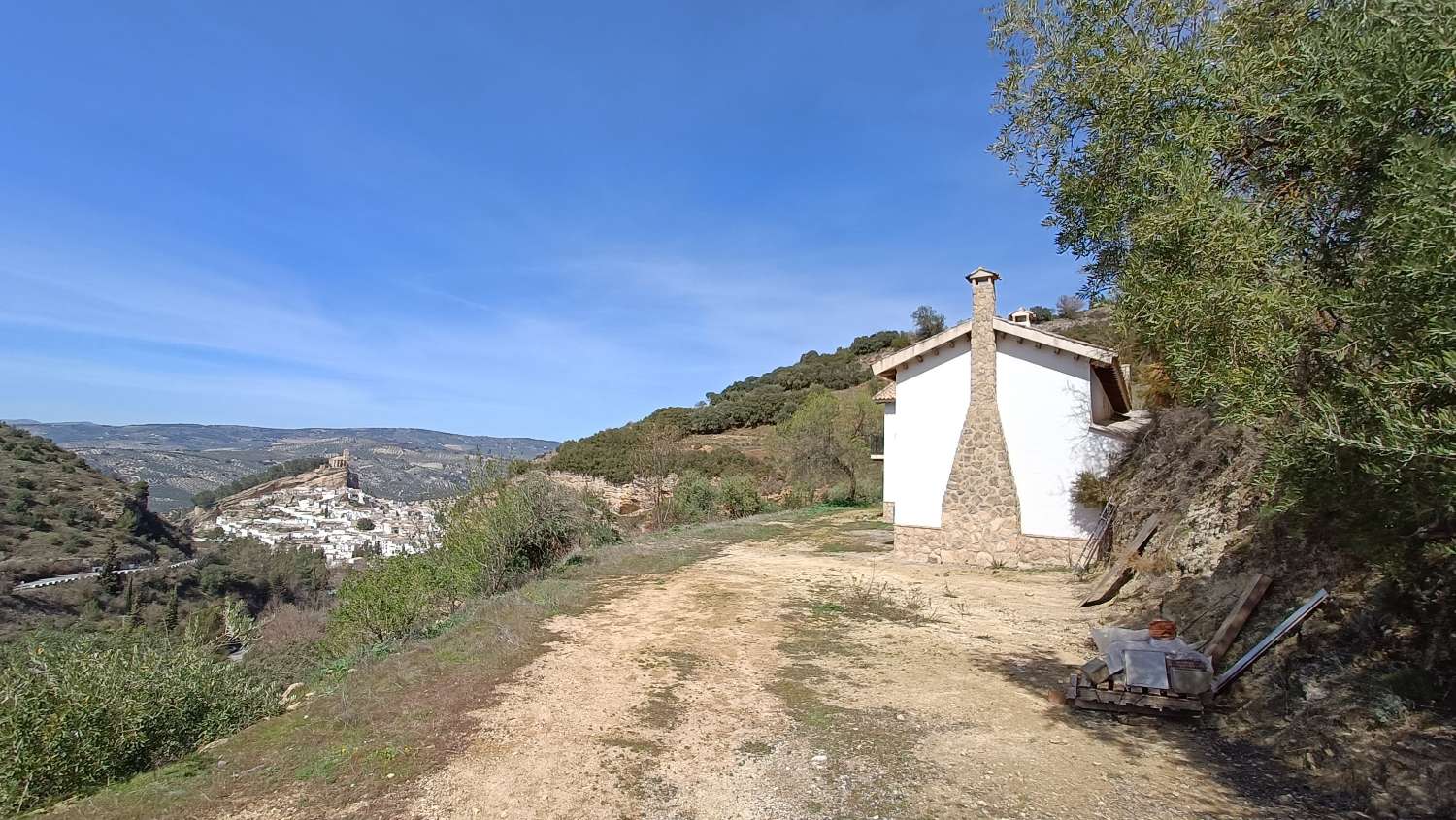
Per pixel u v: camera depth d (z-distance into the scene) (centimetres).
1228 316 392
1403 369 274
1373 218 319
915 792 448
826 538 1850
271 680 746
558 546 1484
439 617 1072
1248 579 705
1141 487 1208
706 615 967
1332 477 345
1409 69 296
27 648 544
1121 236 548
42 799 459
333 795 443
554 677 691
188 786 457
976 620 941
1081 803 429
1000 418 1444
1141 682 567
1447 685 453
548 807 429
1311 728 477
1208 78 452
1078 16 550
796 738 539
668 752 514
